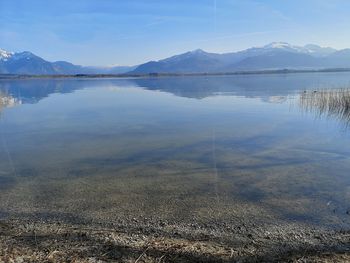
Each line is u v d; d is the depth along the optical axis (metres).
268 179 9.75
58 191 8.98
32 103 35.41
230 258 5.39
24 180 9.98
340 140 14.82
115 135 16.92
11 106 32.50
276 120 20.84
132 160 12.03
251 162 11.55
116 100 37.66
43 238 6.10
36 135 17.33
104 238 6.10
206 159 12.03
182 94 44.91
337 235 6.43
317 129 17.56
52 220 7.18
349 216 7.31
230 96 39.66
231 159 11.98
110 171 10.75
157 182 9.61
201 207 7.84
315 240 6.22
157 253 5.46
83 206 7.95
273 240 6.23
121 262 5.14
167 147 14.00
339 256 5.46
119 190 9.00
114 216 7.38
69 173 10.60
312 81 70.12
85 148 14.10
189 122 20.73
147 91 53.38
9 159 12.46
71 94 48.88
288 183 9.39
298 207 7.79
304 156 12.21
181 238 6.30
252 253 5.64
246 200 8.24
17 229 6.64
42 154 13.17
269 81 80.75
